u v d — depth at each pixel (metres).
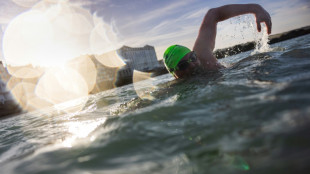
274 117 0.79
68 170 0.88
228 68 2.58
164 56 2.87
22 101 38.88
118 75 71.06
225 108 1.09
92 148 1.10
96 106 4.10
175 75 2.86
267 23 2.38
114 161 0.88
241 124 0.84
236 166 0.63
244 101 1.09
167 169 0.73
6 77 37.66
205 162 0.70
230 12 2.71
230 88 1.48
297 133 0.64
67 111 4.96
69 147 1.22
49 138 1.82
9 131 3.37
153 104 1.81
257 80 1.55
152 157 0.84
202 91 1.68
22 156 1.31
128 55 75.62
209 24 2.88
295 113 0.76
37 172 0.91
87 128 1.72
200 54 2.75
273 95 1.03
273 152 0.61
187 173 0.68
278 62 2.09
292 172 0.52
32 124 3.70
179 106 1.41
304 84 1.05
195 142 0.85
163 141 0.95
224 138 0.79
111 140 1.14
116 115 1.90
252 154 0.65
